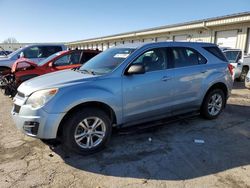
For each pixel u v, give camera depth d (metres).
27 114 3.67
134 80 4.27
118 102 4.13
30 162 3.75
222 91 5.79
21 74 7.41
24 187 3.11
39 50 11.42
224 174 3.41
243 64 12.03
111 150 4.15
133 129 4.57
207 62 5.43
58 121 3.64
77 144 3.85
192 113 5.48
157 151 4.11
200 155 3.97
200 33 20.59
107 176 3.37
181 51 5.06
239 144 4.41
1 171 3.48
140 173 3.44
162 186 3.13
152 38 27.00
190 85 5.06
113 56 4.64
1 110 6.64
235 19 16.55
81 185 3.16
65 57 8.05
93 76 4.09
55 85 3.79
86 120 3.88
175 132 4.95
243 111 6.53
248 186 3.13
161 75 4.60
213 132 4.97
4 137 4.70
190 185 3.15
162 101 4.68
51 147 4.26
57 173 3.45
